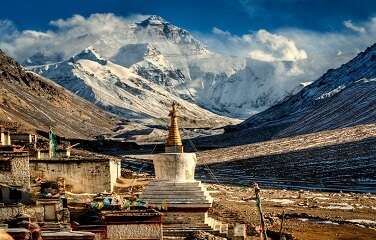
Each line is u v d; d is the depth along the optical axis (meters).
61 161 65.00
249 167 166.25
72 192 64.12
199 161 190.25
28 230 21.75
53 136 76.94
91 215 45.44
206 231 48.38
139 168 148.00
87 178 65.25
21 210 44.16
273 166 165.00
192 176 51.66
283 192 117.69
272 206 90.25
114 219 35.78
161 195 49.75
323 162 162.75
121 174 82.31
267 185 133.62
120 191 68.31
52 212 44.50
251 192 113.06
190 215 49.09
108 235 35.72
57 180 63.44
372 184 132.38
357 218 79.81
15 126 154.38
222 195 102.69
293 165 163.00
